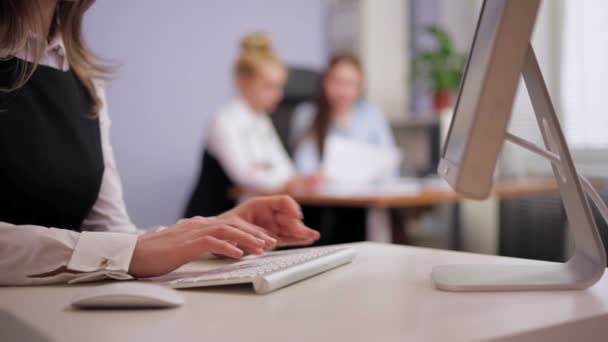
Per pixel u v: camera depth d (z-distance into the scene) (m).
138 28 3.70
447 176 0.62
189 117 3.90
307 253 0.74
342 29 4.48
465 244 3.21
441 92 3.75
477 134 0.51
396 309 0.50
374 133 3.88
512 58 0.50
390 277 0.64
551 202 3.24
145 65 3.73
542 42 3.64
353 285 0.60
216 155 3.33
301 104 3.75
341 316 0.47
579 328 0.46
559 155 0.58
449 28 4.35
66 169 0.96
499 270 0.63
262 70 3.46
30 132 0.92
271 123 3.61
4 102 0.90
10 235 0.66
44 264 0.65
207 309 0.51
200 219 0.76
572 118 3.53
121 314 0.50
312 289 0.59
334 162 3.14
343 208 2.51
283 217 0.89
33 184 0.92
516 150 3.65
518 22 0.50
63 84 0.99
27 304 0.55
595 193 0.63
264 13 4.20
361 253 0.82
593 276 0.56
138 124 3.72
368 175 3.16
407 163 4.13
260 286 0.57
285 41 4.30
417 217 2.97
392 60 4.46
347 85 3.67
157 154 3.79
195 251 0.65
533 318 0.46
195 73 3.92
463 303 0.52
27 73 0.93
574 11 3.53
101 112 1.10
